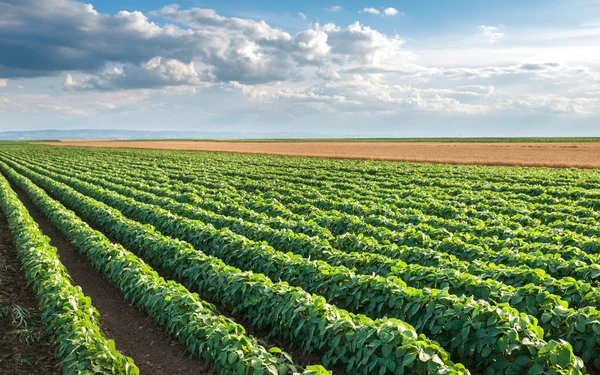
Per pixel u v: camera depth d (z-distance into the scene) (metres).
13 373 7.98
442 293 8.19
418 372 6.54
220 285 10.62
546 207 20.72
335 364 8.24
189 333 8.83
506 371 6.82
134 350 9.45
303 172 40.75
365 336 7.17
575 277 10.38
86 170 45.69
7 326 9.68
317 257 12.58
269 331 9.98
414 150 87.25
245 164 52.78
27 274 12.15
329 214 19.84
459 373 6.19
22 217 18.16
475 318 7.36
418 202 23.12
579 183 29.73
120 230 17.41
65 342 8.05
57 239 18.92
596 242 12.72
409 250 12.17
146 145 130.38
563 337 7.89
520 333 6.93
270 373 6.77
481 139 170.75
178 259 12.57
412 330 6.93
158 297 9.93
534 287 8.45
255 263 11.97
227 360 7.55
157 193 28.19
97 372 7.20
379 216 17.61
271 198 26.08
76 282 13.56
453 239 13.36
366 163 52.91
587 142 122.50
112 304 11.93
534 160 56.84
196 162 57.06
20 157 71.38
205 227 15.25
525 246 12.70
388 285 9.08
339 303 9.97
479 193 25.22
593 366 8.19
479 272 10.39
